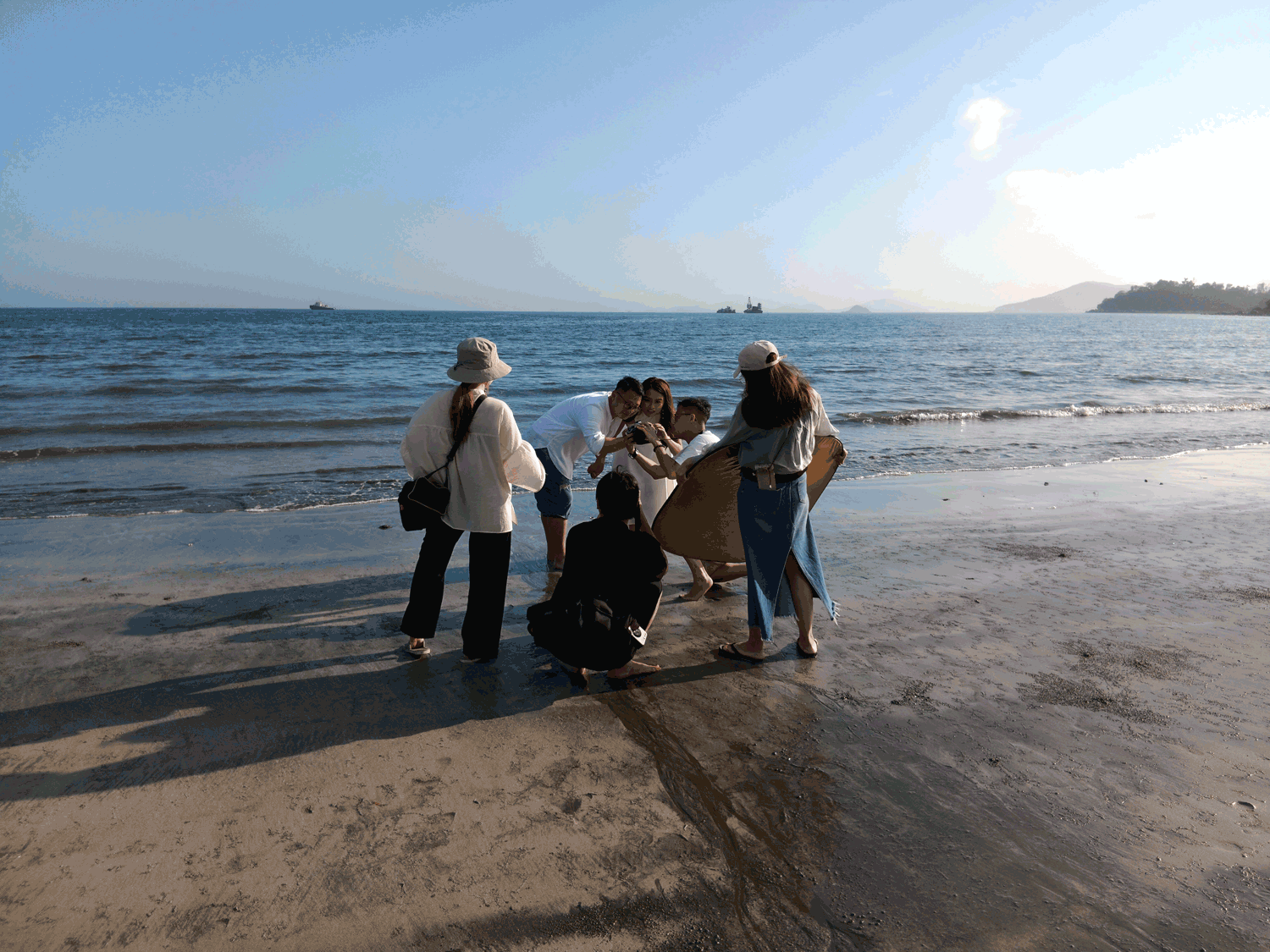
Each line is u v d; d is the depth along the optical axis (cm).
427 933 197
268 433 1162
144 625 410
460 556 562
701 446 425
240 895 209
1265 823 248
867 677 363
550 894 213
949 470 952
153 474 859
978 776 277
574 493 797
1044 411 1548
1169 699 339
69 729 297
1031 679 361
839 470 947
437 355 2947
